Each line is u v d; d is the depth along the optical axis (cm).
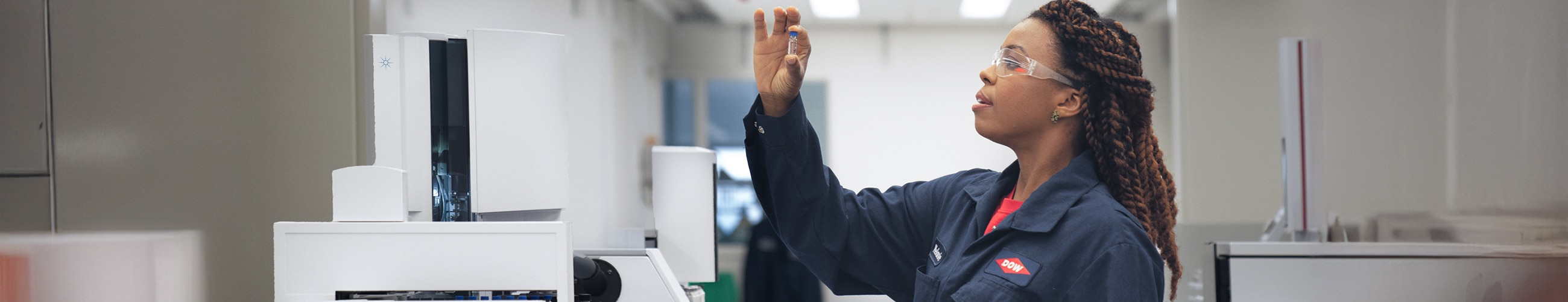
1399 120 258
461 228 102
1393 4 257
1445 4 255
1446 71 256
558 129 129
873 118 279
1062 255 102
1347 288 180
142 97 245
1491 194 254
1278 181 266
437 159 120
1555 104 251
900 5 277
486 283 102
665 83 284
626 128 282
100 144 244
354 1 246
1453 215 256
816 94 280
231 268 247
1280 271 181
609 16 281
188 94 245
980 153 277
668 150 158
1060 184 108
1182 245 266
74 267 242
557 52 129
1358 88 261
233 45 245
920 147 278
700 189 157
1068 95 110
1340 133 262
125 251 245
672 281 135
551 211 132
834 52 279
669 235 157
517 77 124
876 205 133
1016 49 113
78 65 242
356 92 246
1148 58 272
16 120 237
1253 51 267
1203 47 268
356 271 103
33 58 238
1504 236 251
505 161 123
